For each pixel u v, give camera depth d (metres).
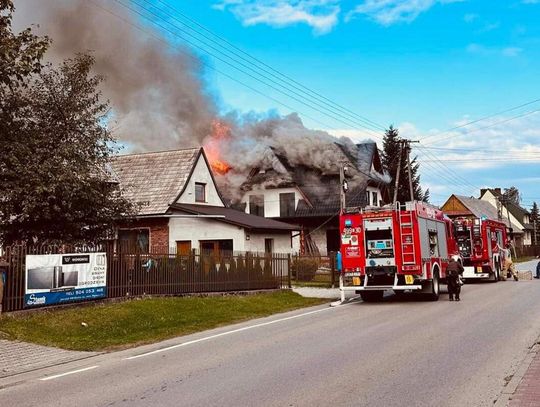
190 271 18.17
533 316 13.38
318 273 30.34
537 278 31.98
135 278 16.09
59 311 13.20
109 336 11.99
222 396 6.61
